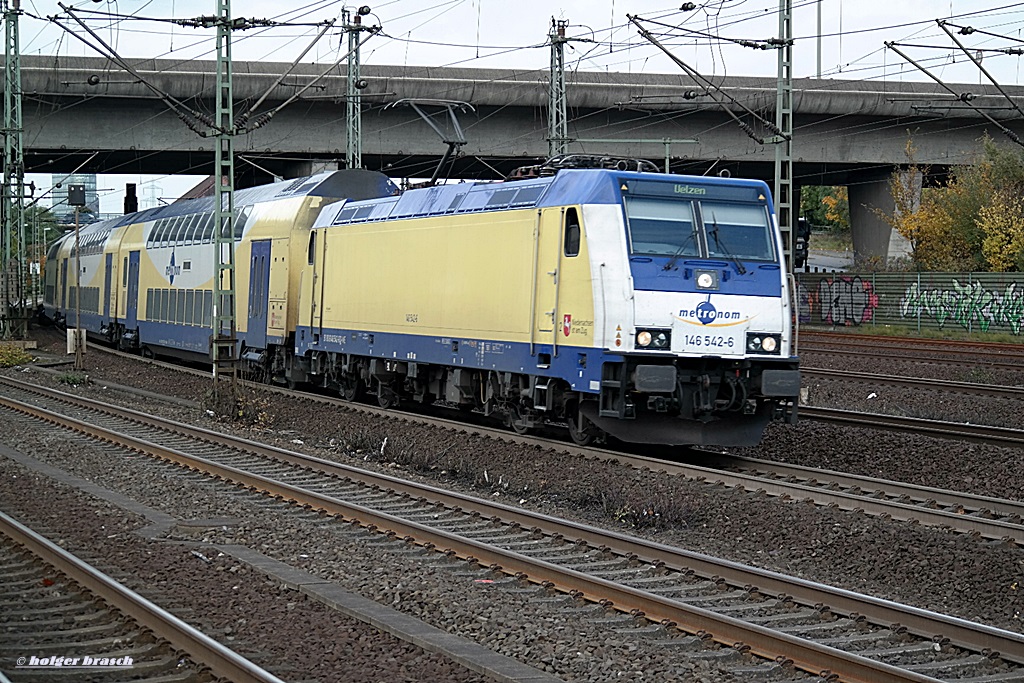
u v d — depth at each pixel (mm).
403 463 18547
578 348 17234
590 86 45625
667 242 17141
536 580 10719
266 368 29656
